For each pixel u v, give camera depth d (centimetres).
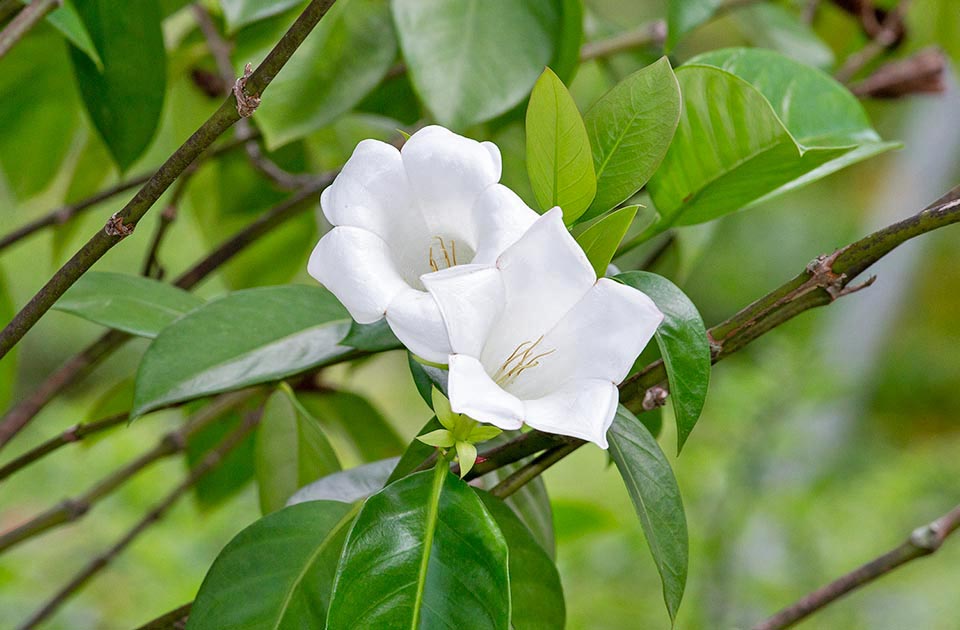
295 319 101
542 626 94
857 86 145
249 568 93
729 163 98
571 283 86
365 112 141
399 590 87
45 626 215
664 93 91
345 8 113
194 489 145
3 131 141
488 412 83
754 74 105
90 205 129
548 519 103
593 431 84
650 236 102
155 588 230
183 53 147
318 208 149
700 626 227
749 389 258
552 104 89
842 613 256
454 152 88
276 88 111
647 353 107
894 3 175
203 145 87
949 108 271
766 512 251
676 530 91
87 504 123
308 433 108
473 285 85
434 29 109
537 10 110
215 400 143
